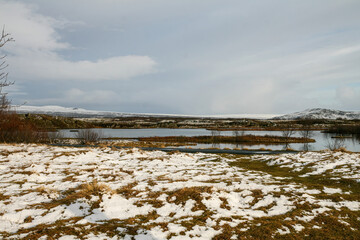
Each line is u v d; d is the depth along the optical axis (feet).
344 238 21.18
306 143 184.96
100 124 572.51
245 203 30.45
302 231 22.29
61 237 19.56
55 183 39.83
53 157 65.82
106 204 27.71
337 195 32.53
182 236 20.81
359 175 43.91
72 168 53.36
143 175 48.52
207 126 579.48
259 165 66.49
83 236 19.94
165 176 47.16
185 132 370.12
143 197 31.09
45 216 24.09
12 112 135.44
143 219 24.56
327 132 326.85
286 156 71.36
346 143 178.70
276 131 370.94
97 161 65.16
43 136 164.55
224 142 195.21
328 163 55.47
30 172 45.80
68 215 24.50
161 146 150.71
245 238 20.70
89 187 31.35
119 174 47.73
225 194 31.86
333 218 24.82
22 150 78.33
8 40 24.97
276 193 33.04
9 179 41.57
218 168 58.65
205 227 22.67
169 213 26.20
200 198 29.32
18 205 27.17
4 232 20.30
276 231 22.13
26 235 19.72
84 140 172.55
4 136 127.75
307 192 34.35
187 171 53.42
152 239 20.08
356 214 26.13
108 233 20.85
